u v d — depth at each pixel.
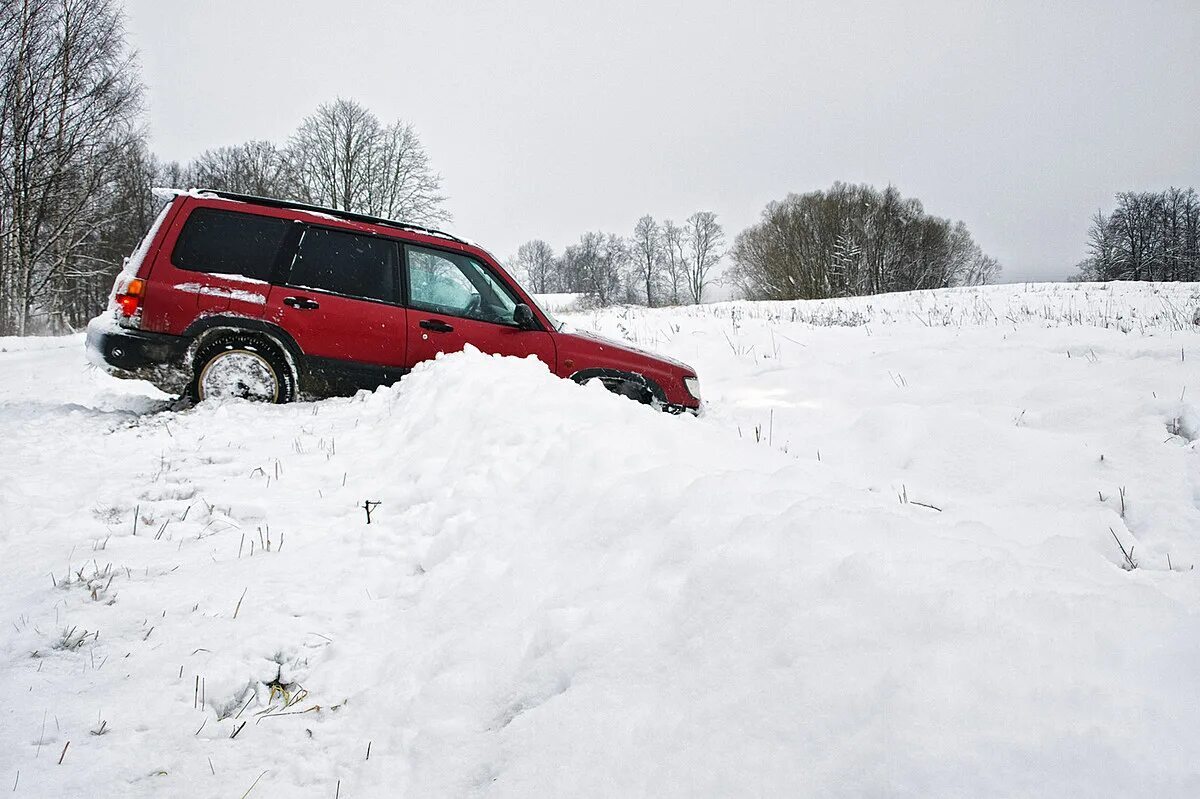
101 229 31.50
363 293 5.45
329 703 2.06
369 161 42.81
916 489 3.99
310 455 4.27
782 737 1.39
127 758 1.74
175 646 2.26
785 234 56.22
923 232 58.88
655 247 87.12
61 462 4.11
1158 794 1.11
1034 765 1.19
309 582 2.73
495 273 5.87
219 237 5.22
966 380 6.51
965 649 1.44
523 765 1.59
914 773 1.21
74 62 24.28
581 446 3.01
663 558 2.13
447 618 2.34
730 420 6.27
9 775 1.63
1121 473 3.87
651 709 1.59
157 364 5.05
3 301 24.19
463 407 4.06
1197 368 5.39
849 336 10.05
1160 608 1.58
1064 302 19.14
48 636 2.28
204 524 3.32
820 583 1.75
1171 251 62.00
